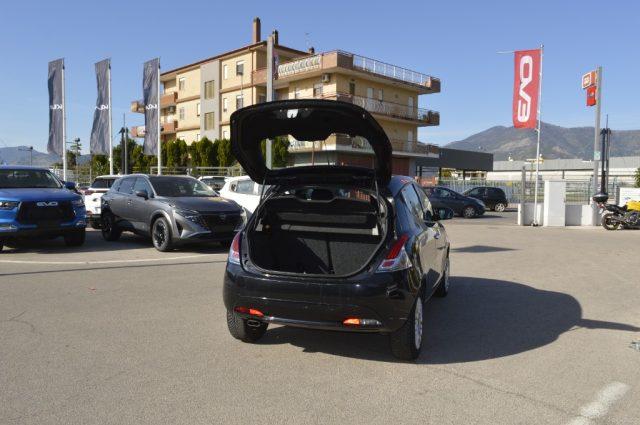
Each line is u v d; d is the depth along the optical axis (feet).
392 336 15.07
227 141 127.95
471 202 80.02
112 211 41.16
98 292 23.59
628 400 12.84
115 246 39.45
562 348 16.76
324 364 15.07
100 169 144.05
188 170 122.01
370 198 16.81
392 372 14.51
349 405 12.34
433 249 19.08
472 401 12.66
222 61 161.38
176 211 35.27
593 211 62.64
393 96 150.71
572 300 23.52
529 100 65.72
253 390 13.14
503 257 36.22
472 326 19.26
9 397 12.50
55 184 39.78
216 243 42.09
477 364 15.24
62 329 17.97
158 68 91.15
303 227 17.60
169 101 181.57
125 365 14.71
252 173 18.83
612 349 16.70
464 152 183.73
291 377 14.03
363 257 17.01
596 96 63.26
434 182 139.95
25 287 24.48
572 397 12.97
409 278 14.74
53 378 13.69
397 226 15.47
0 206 33.94
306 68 134.21
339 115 15.83
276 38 152.87
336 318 14.21
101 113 92.84
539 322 19.86
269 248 17.70
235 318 16.33
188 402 12.38
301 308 14.38
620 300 23.58
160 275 27.78
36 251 36.55
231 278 15.39
